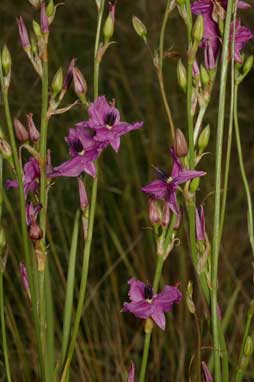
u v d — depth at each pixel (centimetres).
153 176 97
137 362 80
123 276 88
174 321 83
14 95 111
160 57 59
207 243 59
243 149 105
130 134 105
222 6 59
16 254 87
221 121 58
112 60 123
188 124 58
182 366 76
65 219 88
